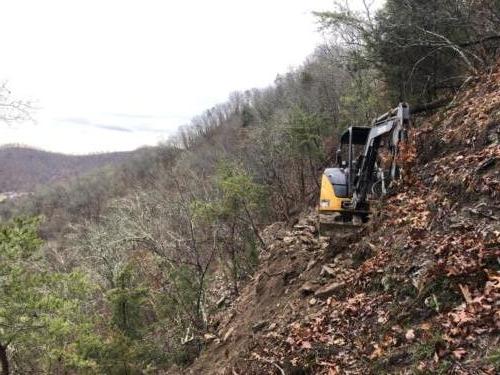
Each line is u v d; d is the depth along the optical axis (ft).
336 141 68.44
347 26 50.57
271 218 67.26
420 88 40.96
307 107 88.17
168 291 49.11
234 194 47.83
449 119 24.76
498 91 23.22
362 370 14.82
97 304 58.75
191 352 41.42
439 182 20.98
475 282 14.20
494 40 33.65
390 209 23.09
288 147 66.13
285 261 33.17
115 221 60.70
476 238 15.93
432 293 15.15
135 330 46.19
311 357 17.76
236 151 97.81
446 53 37.35
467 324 12.79
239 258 52.75
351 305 18.69
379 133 25.89
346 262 23.66
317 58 122.52
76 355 34.60
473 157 19.79
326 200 29.40
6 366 31.50
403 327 15.11
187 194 55.36
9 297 29.50
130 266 48.55
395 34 39.50
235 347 28.60
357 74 64.18
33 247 30.96
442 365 12.25
